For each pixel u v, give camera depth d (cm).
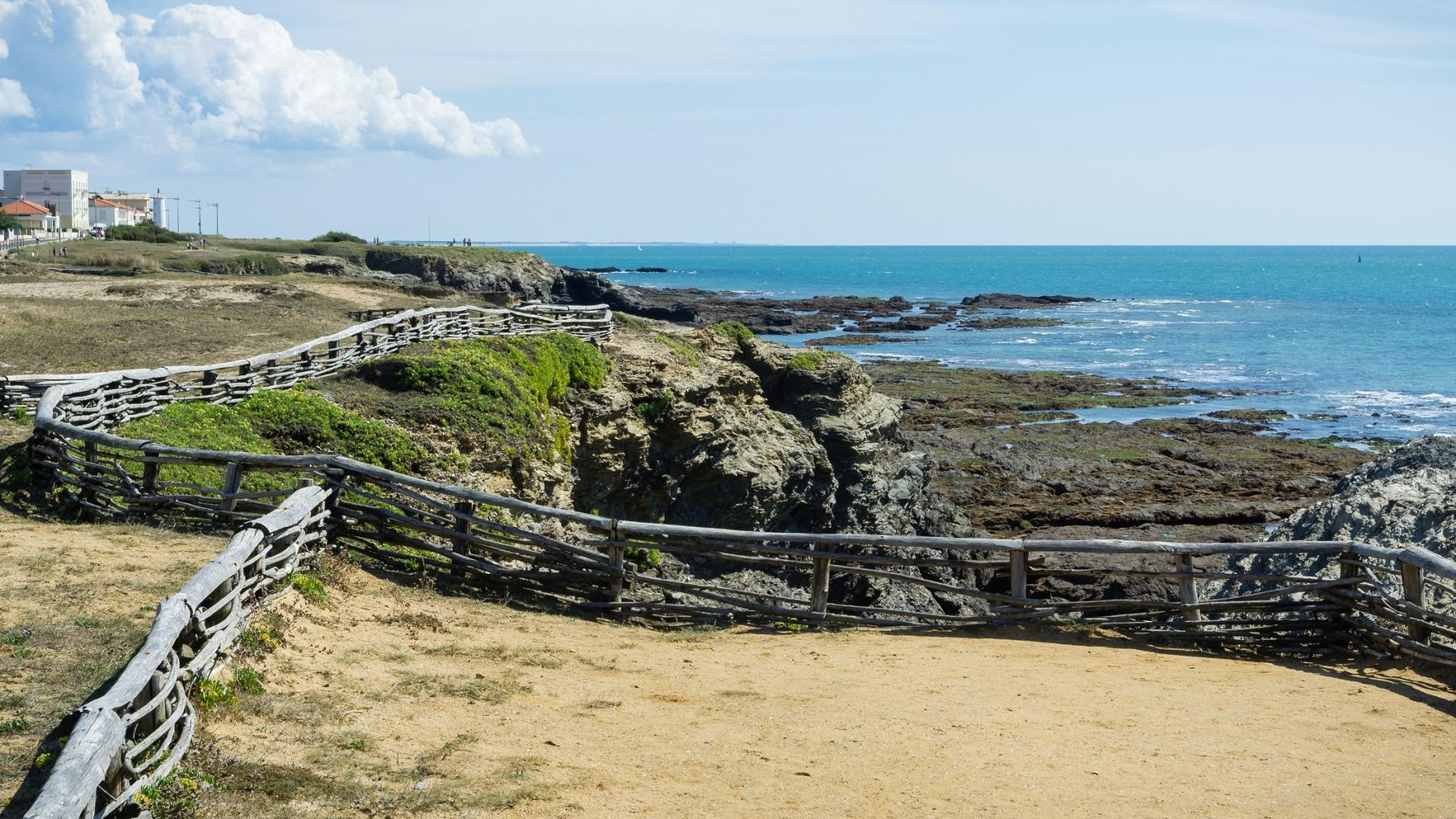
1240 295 16875
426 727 868
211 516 1523
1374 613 1227
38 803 542
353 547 1457
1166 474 4888
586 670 1100
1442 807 759
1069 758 855
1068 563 3666
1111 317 12681
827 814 736
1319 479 4753
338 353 2683
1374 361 8656
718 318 11394
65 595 1064
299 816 680
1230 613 1445
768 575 3353
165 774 679
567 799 743
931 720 955
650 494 3319
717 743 880
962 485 4722
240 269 7525
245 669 897
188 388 2191
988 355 9062
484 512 2164
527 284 10300
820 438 3922
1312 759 858
